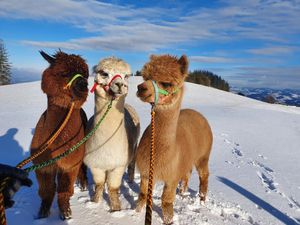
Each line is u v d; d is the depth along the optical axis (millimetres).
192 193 5402
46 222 3902
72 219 4020
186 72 3527
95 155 4062
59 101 3699
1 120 12586
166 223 4055
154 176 3850
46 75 3682
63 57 3775
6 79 53469
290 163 8422
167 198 4000
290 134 13367
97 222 4004
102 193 4570
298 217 4918
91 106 17656
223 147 9766
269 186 6348
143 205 4289
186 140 4184
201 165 5043
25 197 4629
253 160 8469
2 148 7926
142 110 17219
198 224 4156
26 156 7238
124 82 3811
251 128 14141
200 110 20172
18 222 3881
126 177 5871
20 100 19953
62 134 3717
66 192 3939
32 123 12125
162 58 3562
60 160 3756
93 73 4141
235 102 27328
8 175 1931
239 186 6086
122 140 4070
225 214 4727
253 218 4680
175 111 3586
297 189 6254
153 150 3367
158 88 3355
